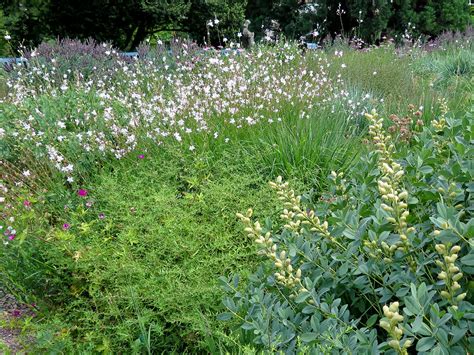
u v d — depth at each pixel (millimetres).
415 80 8719
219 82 5988
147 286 3066
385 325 1545
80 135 4914
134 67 7949
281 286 2295
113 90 6625
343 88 7277
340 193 2555
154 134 5109
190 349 2967
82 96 6027
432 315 1659
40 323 3361
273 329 2049
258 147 4812
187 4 13180
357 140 5215
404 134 4504
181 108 5363
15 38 13406
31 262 3676
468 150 2213
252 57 7164
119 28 14312
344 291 2197
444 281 1724
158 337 3008
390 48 12055
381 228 2051
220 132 5055
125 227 3576
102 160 4930
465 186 2285
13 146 5148
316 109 5820
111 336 3055
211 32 14133
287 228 2340
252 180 3980
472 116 2496
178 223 3500
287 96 5996
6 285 3641
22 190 4215
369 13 14273
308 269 2252
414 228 2049
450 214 1799
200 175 4355
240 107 5535
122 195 4086
